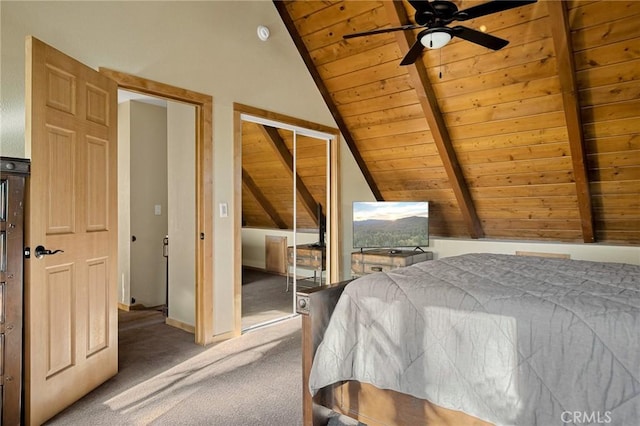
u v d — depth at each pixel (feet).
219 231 11.66
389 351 5.82
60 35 8.53
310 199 16.24
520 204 15.05
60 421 7.20
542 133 12.53
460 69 12.07
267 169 15.64
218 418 7.33
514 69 11.44
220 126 11.76
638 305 4.60
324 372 6.23
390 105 14.52
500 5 7.30
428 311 5.54
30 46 6.82
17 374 6.68
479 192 15.42
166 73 10.44
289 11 13.58
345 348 6.20
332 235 16.66
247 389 8.52
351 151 17.12
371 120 15.49
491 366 4.96
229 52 12.05
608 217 13.80
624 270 6.79
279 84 13.70
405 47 11.75
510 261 8.01
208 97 11.41
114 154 9.16
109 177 8.96
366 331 6.08
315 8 13.03
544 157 13.14
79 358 8.02
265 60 13.19
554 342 4.61
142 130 15.71
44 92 7.11
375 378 5.91
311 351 6.66
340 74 14.55
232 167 12.08
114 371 9.17
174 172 13.24
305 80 14.75
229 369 9.58
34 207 6.88
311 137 15.89
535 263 7.70
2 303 6.49
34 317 6.89
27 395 6.81
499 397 4.87
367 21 12.51
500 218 16.05
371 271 16.21
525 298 5.09
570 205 14.08
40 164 7.01
